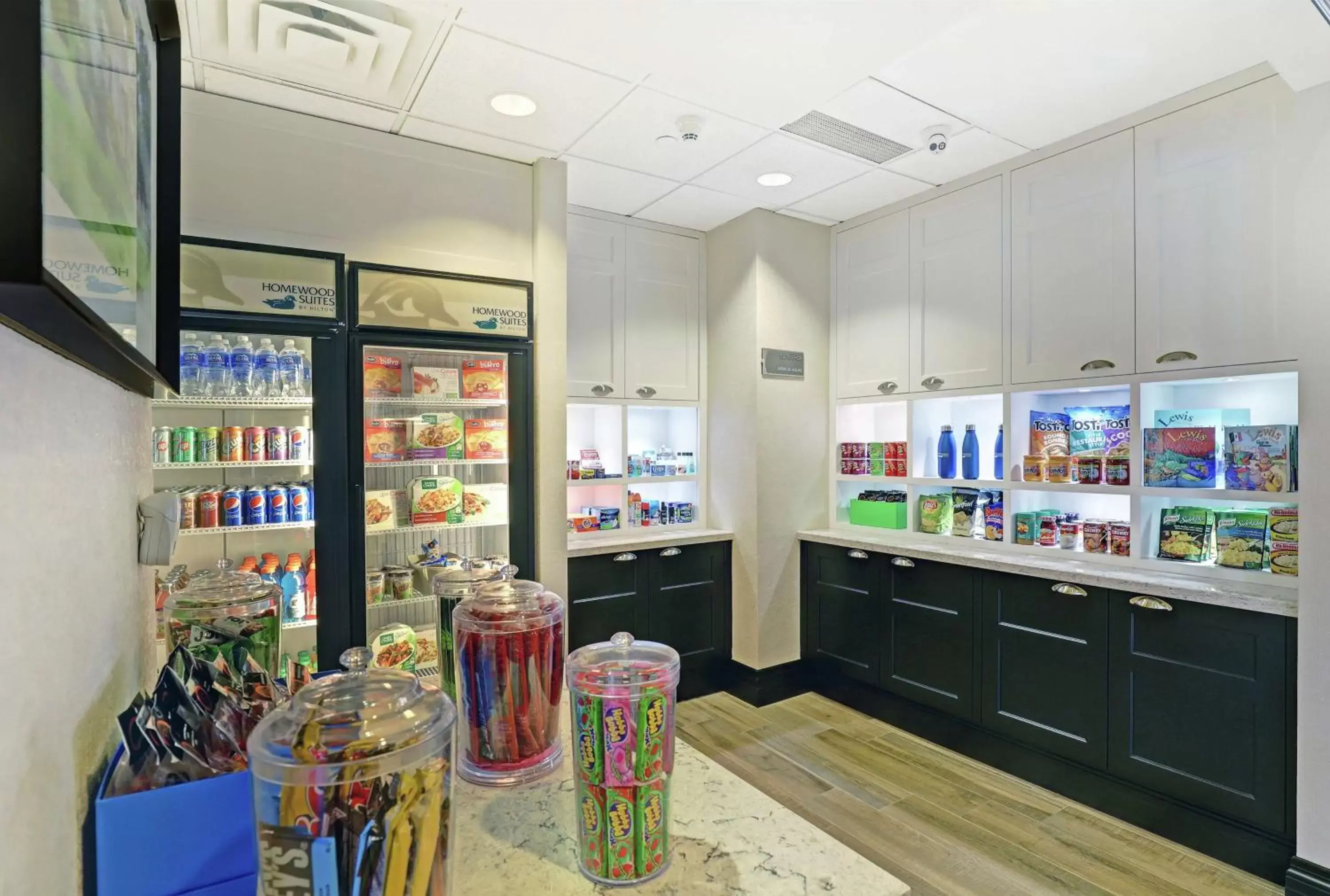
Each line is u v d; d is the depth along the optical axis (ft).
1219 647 7.39
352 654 2.46
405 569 9.29
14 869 1.53
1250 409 8.39
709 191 11.11
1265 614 7.02
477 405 9.52
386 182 8.82
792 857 2.76
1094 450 9.32
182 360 7.64
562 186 9.89
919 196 11.32
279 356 8.20
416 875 2.00
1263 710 7.05
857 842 7.84
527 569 9.55
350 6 6.26
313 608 8.57
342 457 8.11
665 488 13.87
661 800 2.64
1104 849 7.66
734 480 12.57
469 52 7.01
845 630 11.84
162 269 3.38
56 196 1.49
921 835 7.98
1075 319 9.19
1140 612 8.04
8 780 1.50
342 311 8.09
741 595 12.43
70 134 1.61
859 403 12.41
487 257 9.54
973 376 10.52
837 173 10.37
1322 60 6.30
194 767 2.26
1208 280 7.89
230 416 8.49
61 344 1.75
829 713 11.62
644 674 2.68
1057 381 9.39
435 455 9.07
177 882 2.08
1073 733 8.70
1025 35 6.92
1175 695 7.74
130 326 2.46
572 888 2.56
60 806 1.88
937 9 6.15
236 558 8.57
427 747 2.02
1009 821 8.26
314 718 2.01
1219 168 7.80
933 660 10.42
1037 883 7.09
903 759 9.93
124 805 2.04
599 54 7.01
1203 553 8.20
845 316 12.69
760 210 12.03
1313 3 5.45
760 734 10.78
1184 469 8.23
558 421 9.91
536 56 7.09
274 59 7.11
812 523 12.81
